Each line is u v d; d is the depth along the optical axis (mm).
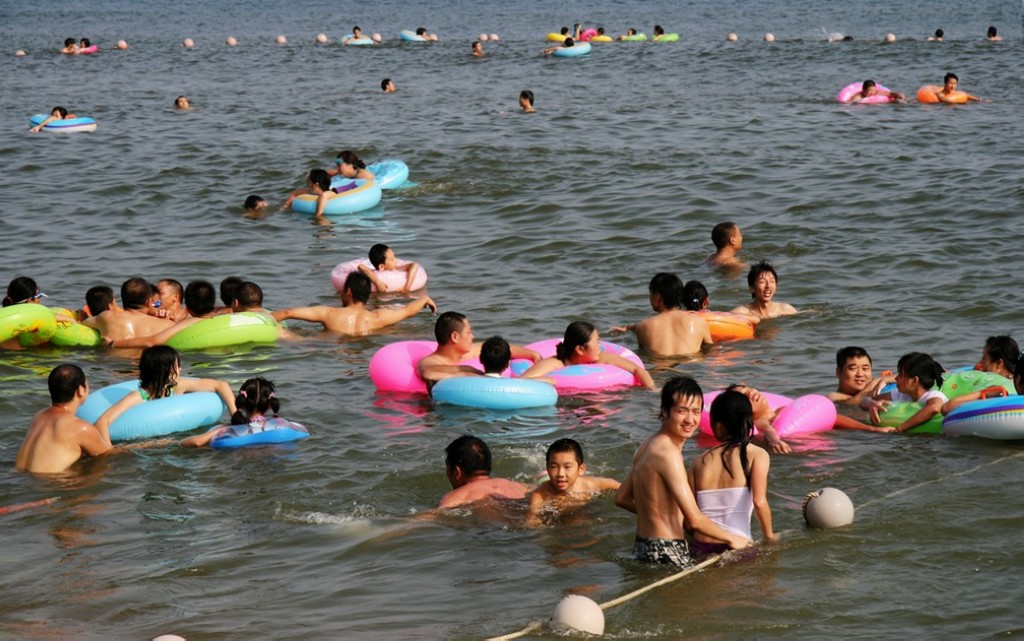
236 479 8148
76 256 15016
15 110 28375
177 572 6727
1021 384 8914
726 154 20719
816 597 6145
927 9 64562
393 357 10195
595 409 9531
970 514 7176
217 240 15938
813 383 10086
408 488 7969
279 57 41781
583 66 36625
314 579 6602
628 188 18375
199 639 5879
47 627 6062
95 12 74375
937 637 5688
